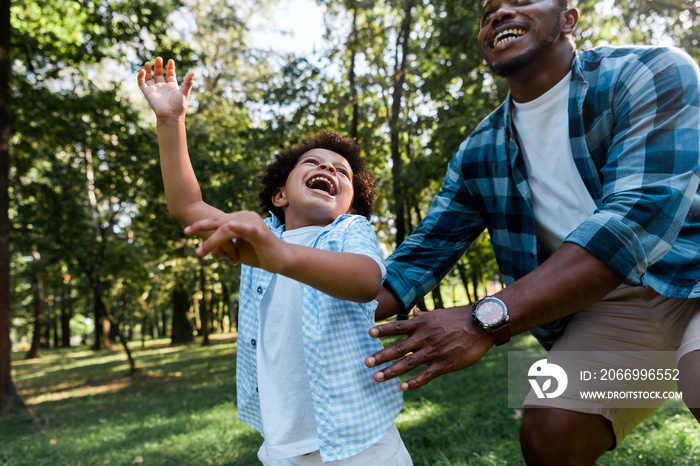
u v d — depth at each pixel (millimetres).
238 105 14469
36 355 27594
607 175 1476
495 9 1761
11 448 4957
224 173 11820
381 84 13000
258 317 1601
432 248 2051
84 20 9719
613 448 1776
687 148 1370
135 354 22266
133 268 15039
